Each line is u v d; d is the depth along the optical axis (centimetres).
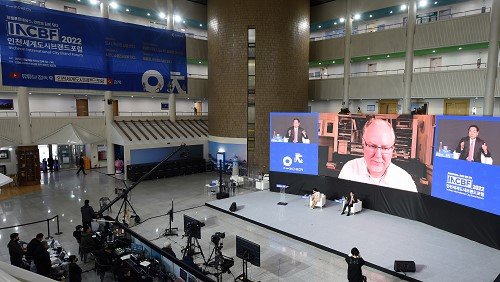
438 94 2255
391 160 1602
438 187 1416
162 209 1736
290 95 2591
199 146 2869
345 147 1778
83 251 1091
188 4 2961
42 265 922
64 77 1902
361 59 2759
